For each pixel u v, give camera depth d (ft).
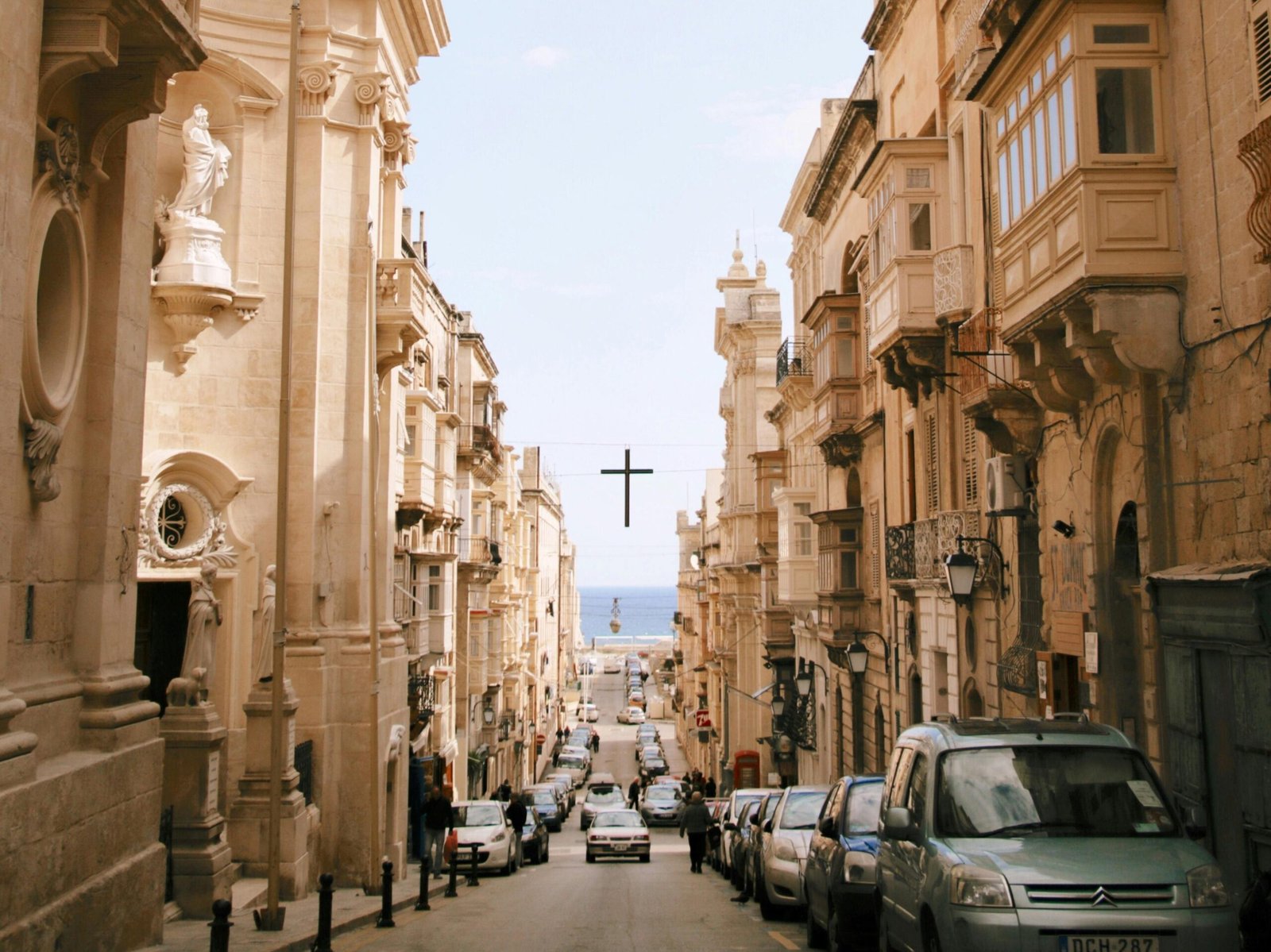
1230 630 35.19
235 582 66.23
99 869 31.09
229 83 68.13
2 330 26.37
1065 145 42.29
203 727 46.42
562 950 39.01
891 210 70.85
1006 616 60.39
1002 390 55.52
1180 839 25.76
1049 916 22.63
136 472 35.53
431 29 82.28
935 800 27.20
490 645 166.71
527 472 237.45
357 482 69.72
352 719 68.64
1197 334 39.45
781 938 42.06
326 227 69.51
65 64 28.89
